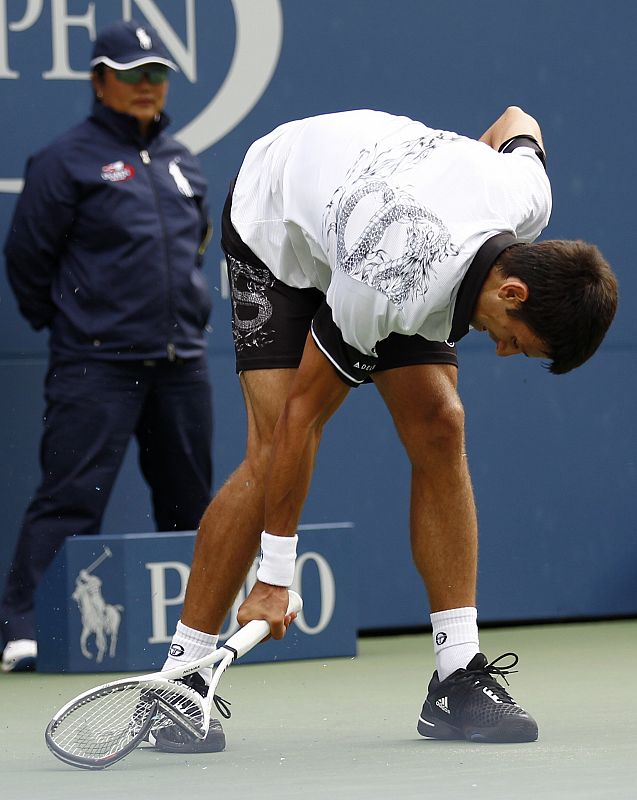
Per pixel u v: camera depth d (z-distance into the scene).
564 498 20.86
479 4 20.52
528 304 9.30
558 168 20.81
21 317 18.73
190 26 19.38
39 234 17.41
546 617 20.78
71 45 18.97
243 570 11.10
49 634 16.75
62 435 17.50
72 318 17.50
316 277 10.88
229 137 19.53
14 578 17.50
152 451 18.27
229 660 10.23
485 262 9.33
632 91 21.19
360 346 9.85
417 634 20.30
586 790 8.46
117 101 17.59
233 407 19.53
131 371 17.64
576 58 20.94
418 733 11.42
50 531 17.50
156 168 17.84
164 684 10.00
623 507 21.14
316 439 10.37
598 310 9.33
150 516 19.16
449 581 11.11
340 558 17.62
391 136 10.13
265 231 10.99
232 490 11.09
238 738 11.48
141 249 17.50
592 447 20.97
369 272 9.43
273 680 15.58
